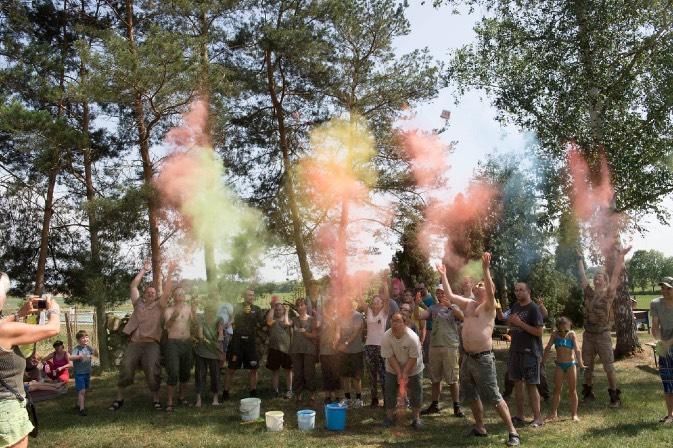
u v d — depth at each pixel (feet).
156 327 25.72
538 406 20.70
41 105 43.75
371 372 25.13
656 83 36.27
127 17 45.93
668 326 20.31
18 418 10.89
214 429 21.67
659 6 35.55
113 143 45.50
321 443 19.38
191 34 44.86
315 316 26.37
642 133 36.22
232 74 44.98
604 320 24.04
